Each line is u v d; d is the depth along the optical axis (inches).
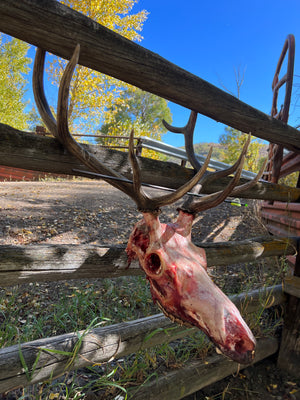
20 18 48.7
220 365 93.7
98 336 69.7
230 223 226.5
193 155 86.8
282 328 116.6
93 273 65.3
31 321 106.3
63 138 50.7
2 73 665.0
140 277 126.8
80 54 57.0
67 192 262.8
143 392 77.5
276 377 107.4
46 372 61.7
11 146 55.6
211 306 42.8
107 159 71.4
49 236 169.5
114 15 555.2
